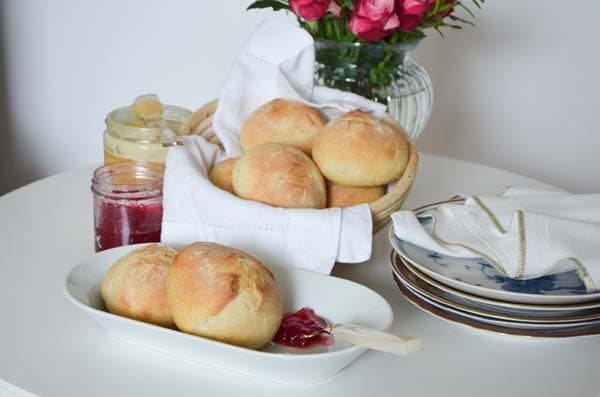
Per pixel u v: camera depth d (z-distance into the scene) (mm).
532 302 876
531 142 1934
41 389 801
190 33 1986
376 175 1013
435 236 976
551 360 900
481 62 1889
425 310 924
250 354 780
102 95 2121
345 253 979
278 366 791
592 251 929
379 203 1009
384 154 1011
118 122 1187
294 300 916
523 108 1906
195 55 2004
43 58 2135
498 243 938
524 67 1870
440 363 879
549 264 900
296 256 977
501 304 871
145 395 798
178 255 851
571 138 1907
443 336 931
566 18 1812
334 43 1226
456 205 1024
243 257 847
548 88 1876
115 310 865
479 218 986
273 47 1196
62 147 2219
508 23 1844
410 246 976
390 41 1223
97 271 914
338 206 1039
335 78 1253
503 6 1833
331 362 794
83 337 893
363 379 842
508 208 1009
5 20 2131
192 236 994
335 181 1031
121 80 2088
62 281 1015
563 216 999
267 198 992
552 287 903
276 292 845
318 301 912
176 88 2051
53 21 2090
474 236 974
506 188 1106
